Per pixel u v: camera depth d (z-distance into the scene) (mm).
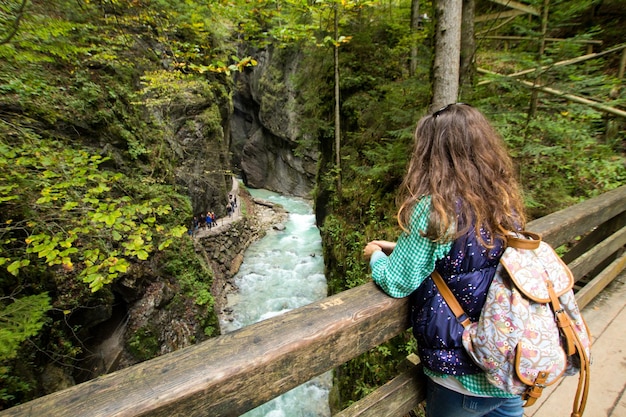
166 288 8375
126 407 717
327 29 9016
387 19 9250
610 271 2979
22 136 4023
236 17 6812
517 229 993
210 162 16250
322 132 11633
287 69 23141
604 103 5023
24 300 3467
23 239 4828
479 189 956
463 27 5262
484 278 978
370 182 8125
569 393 2047
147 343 7527
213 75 17578
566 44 4258
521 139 5102
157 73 7547
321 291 12227
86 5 5203
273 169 29031
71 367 5766
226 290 12578
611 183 4762
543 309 938
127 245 3270
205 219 15891
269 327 1006
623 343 2420
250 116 32656
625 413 1900
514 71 6328
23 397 4547
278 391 960
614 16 6613
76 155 3625
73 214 3865
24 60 4191
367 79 9172
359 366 5660
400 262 1047
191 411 797
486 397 1037
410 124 5930
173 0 6727
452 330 1006
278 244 16828
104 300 6520
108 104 8523
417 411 2684
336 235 8992
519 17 5492
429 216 955
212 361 849
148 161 9883
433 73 4336
